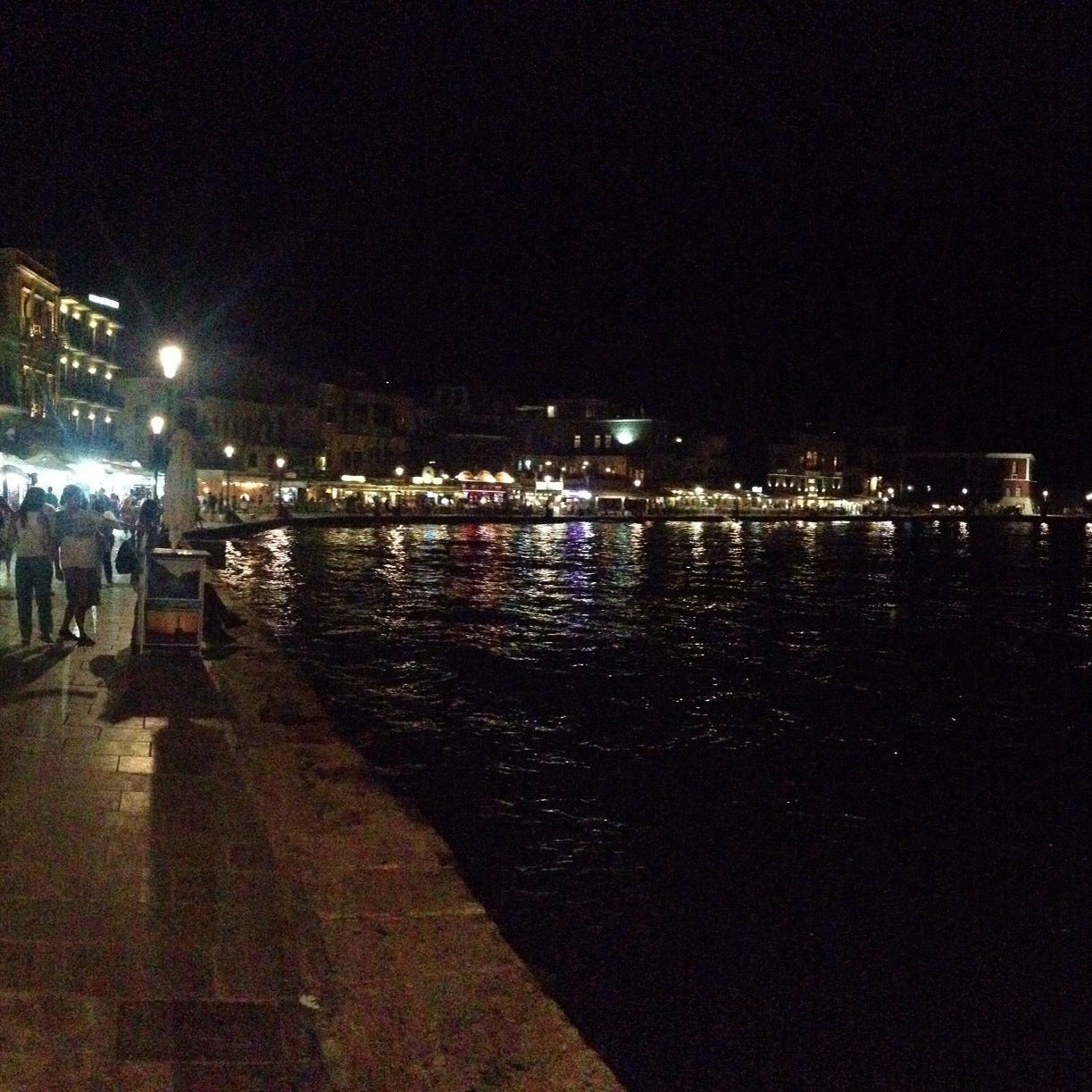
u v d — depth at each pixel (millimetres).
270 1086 4387
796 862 9906
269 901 6145
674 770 13008
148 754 9172
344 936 5707
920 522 149375
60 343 56125
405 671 19438
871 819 11250
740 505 140625
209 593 16531
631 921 8445
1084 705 17969
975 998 7277
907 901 9008
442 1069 4570
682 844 10305
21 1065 4371
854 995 7332
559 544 69000
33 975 5113
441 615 28547
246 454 90625
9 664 12969
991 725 16203
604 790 12039
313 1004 5035
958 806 11773
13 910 5824
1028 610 35812
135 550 22156
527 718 15734
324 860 6762
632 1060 6434
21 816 7383
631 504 127750
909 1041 6738
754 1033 6773
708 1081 6230
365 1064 4574
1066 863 10023
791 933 8312
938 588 44156
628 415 132250
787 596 38125
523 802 11500
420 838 7250
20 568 14375
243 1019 4863
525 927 8297
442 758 13227
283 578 38406
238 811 7719
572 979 7445
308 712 11055
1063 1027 6918
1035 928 8508
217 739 9773
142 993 5027
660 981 7445
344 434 103625
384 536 72500
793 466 158500
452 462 117625
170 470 16078
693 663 21656
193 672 12922
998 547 84688
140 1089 4281
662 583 41844
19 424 47031
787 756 13875
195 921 5816
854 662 22672
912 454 179000
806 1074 6332
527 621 27734
